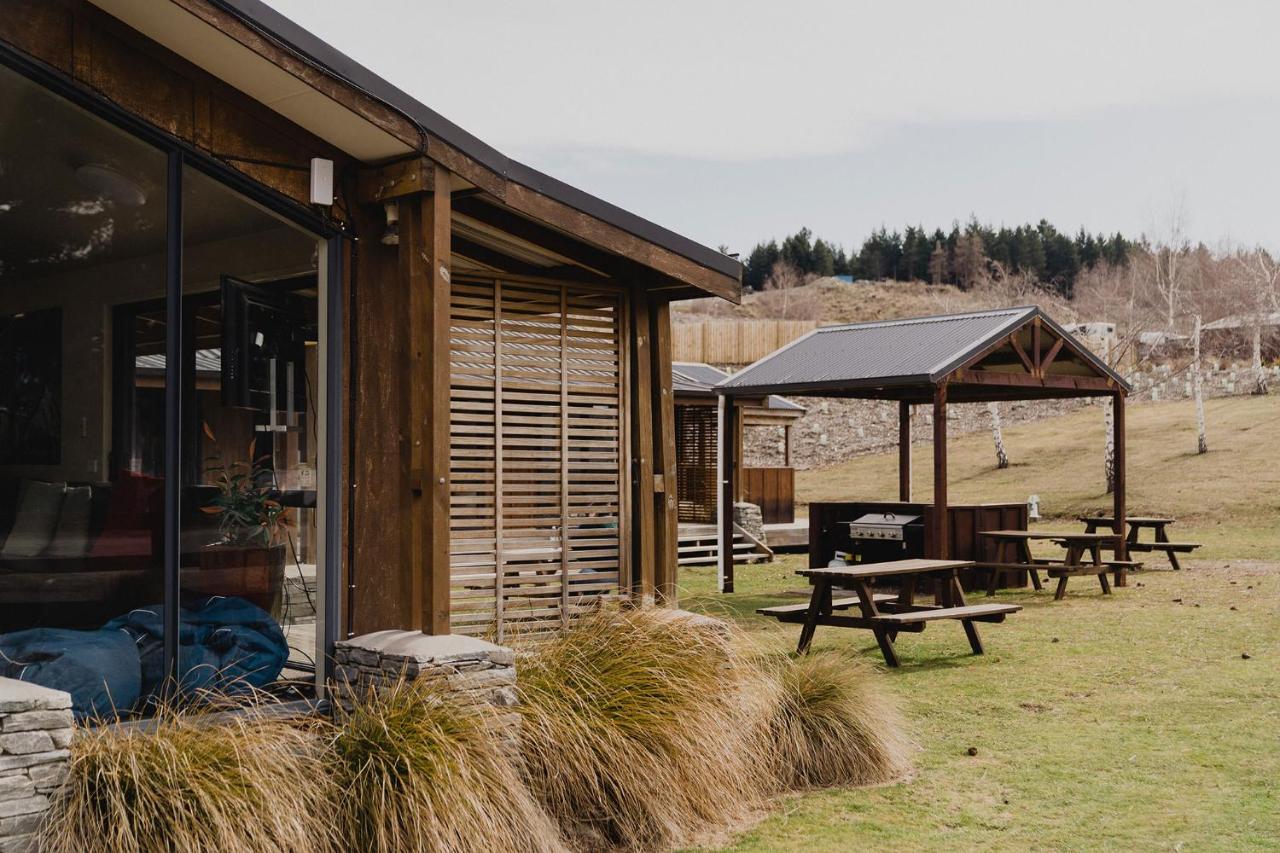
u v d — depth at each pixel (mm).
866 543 16344
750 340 40031
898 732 6836
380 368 6426
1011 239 92750
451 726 5059
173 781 4230
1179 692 8625
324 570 6180
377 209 6445
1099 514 25266
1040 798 6066
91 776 4188
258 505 5938
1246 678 9086
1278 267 37781
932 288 88688
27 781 3971
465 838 4582
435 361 5957
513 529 7473
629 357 8070
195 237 5711
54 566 5395
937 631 11680
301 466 6121
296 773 4602
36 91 5199
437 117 5902
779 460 37094
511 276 7535
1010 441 36344
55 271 5418
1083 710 8086
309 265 6184
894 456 37125
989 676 9312
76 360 5473
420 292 6090
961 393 17562
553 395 7680
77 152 5379
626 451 7984
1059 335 15195
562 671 5961
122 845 3953
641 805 5410
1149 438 32750
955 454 35812
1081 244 93812
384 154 6156
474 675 5496
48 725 4043
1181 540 20953
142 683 5438
